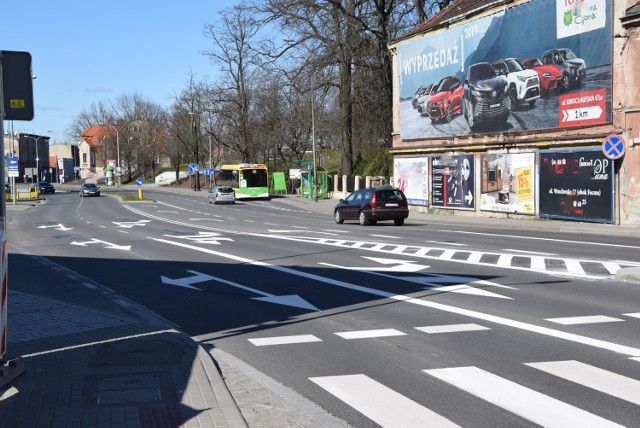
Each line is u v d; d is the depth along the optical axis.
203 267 15.65
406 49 39.41
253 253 18.41
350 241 21.25
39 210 49.84
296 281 13.09
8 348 7.64
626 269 12.66
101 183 131.50
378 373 6.70
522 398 5.78
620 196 25.30
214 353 7.71
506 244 19.50
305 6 44.44
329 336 8.41
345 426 5.22
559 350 7.39
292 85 47.88
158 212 45.38
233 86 74.62
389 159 56.44
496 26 31.64
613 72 25.39
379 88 48.59
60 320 9.38
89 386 6.14
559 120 28.09
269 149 83.44
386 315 9.59
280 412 5.56
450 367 6.82
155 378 6.40
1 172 6.03
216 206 54.50
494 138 32.25
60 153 167.38
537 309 9.76
